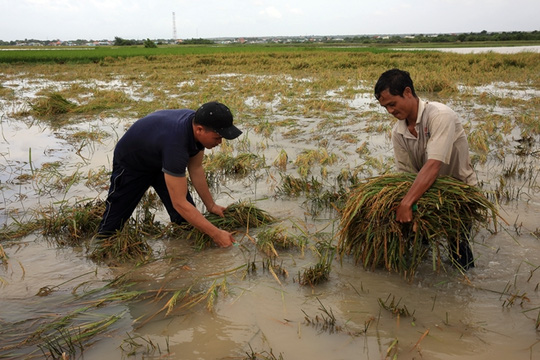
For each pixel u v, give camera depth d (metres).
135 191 3.57
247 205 3.99
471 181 3.08
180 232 3.78
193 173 3.68
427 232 2.81
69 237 3.72
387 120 8.19
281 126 7.98
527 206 4.04
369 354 2.22
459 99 10.48
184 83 15.23
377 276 3.00
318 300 2.71
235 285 2.92
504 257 3.16
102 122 8.57
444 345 2.27
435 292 2.79
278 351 2.26
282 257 3.31
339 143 6.68
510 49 41.09
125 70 20.81
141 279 3.04
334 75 17.39
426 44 64.69
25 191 4.81
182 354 2.26
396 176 3.07
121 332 2.46
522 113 8.49
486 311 2.56
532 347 2.24
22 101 11.38
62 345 2.35
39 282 3.02
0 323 2.54
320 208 4.22
